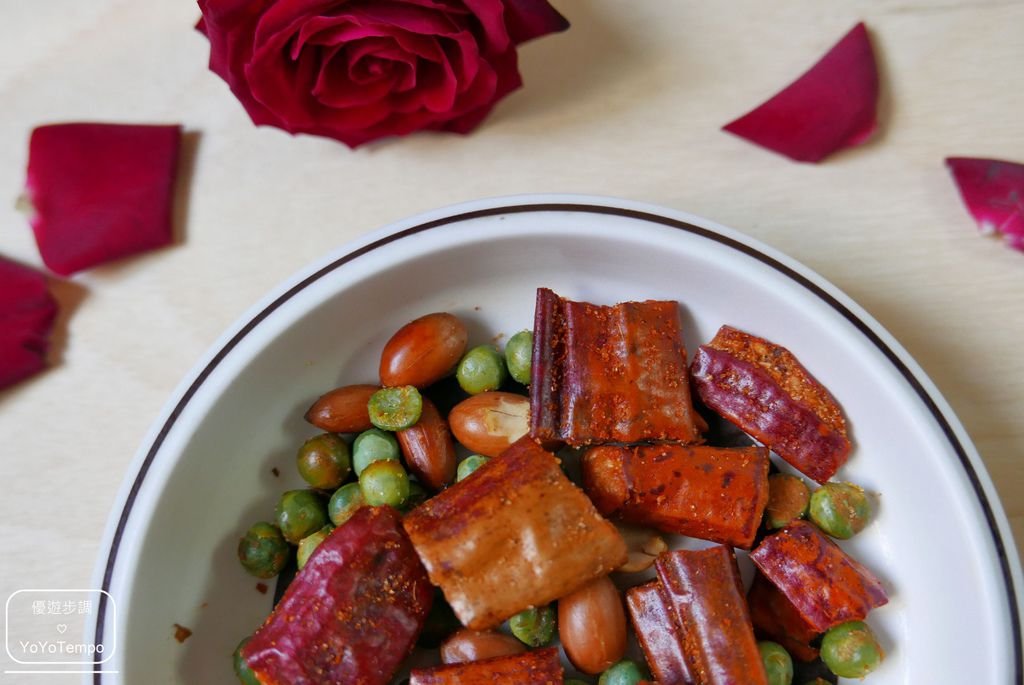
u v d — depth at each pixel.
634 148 0.24
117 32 0.25
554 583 0.21
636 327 0.22
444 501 0.21
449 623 0.22
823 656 0.22
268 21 0.22
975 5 0.24
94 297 0.24
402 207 0.24
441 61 0.22
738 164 0.24
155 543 0.22
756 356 0.22
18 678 0.23
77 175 0.24
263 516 0.23
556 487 0.21
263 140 0.24
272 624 0.21
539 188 0.24
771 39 0.24
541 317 0.22
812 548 0.21
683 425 0.22
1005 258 0.23
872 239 0.23
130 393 0.24
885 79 0.24
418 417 0.22
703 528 0.22
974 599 0.21
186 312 0.24
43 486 0.24
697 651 0.21
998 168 0.23
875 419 0.22
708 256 0.22
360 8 0.22
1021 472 0.23
